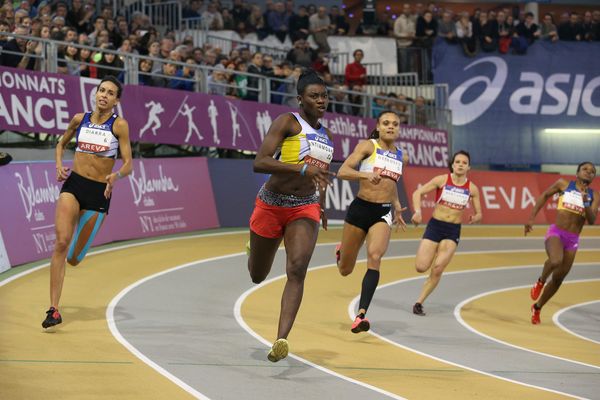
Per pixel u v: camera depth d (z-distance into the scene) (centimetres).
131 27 1953
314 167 608
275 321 940
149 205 1565
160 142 1606
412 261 1577
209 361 700
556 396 646
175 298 1039
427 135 2278
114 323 851
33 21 1570
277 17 2391
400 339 892
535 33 2530
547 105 2522
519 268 1608
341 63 2464
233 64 1892
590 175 1085
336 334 892
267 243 676
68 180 809
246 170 1825
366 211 880
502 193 2342
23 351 698
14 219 1195
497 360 804
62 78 1438
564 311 1230
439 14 2586
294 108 1953
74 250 825
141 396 575
